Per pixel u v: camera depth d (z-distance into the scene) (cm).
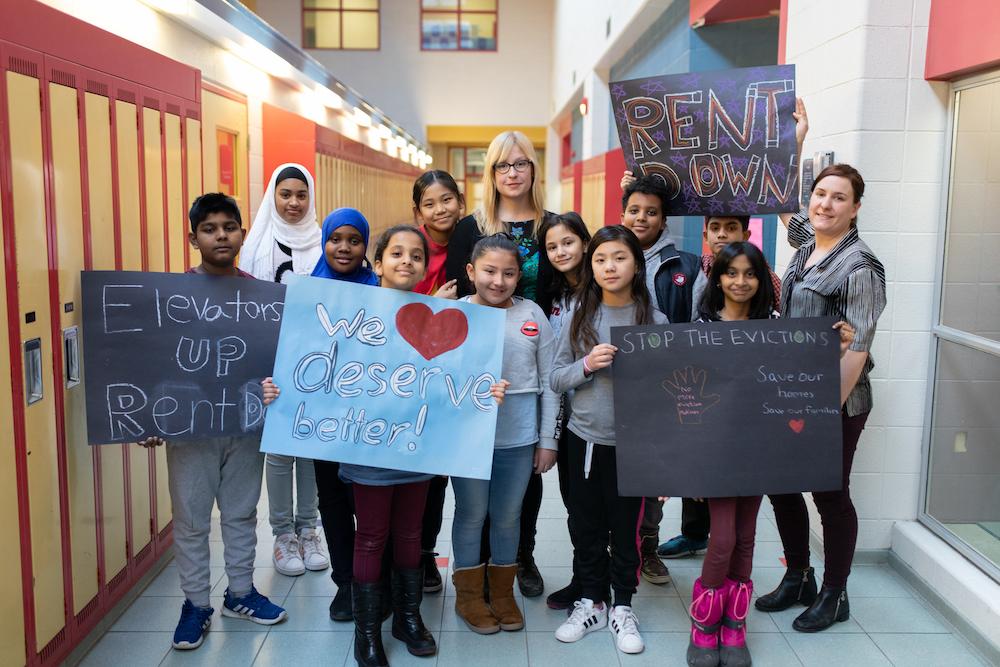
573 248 293
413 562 278
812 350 265
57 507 255
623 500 282
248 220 554
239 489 290
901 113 327
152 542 335
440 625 300
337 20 2142
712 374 266
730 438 265
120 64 295
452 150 2503
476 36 2148
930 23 320
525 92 2162
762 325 266
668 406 266
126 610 308
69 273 261
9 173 224
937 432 335
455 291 300
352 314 267
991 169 296
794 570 309
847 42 336
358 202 851
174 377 268
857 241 277
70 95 259
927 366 339
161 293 266
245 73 544
